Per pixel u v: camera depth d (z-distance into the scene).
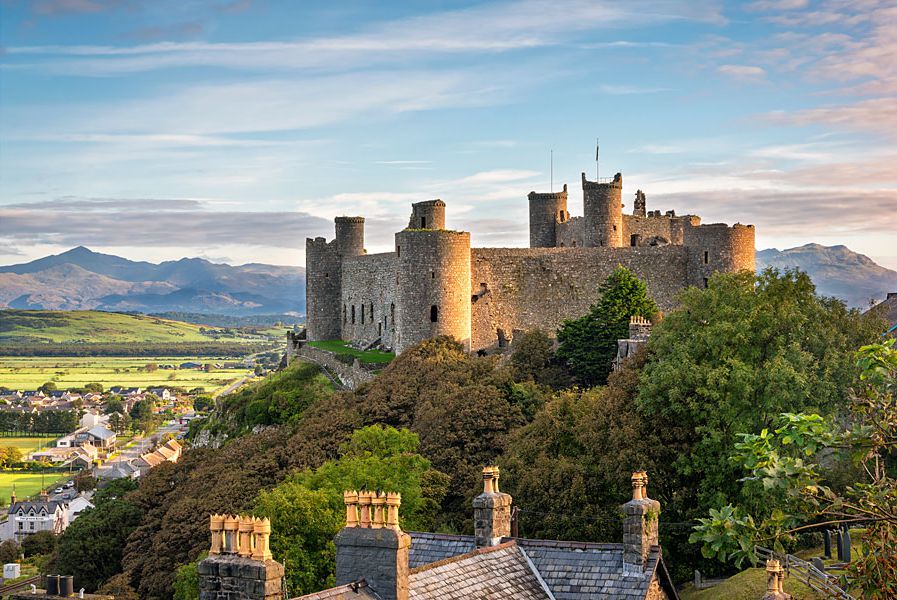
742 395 73.25
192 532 99.00
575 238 152.75
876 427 34.91
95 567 115.56
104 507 122.56
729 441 72.44
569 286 143.25
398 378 115.56
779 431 35.00
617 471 73.88
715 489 71.50
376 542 34.00
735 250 141.62
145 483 125.12
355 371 136.38
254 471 105.06
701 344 79.75
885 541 34.03
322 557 71.69
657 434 76.62
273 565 31.61
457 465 91.94
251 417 143.75
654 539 40.53
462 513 82.88
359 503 34.72
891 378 36.12
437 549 43.69
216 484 107.50
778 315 80.75
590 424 80.88
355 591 33.50
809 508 35.19
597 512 72.62
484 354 137.12
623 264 144.00
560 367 121.19
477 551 40.00
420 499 81.31
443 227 141.50
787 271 89.56
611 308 121.06
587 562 40.56
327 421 110.94
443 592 36.53
